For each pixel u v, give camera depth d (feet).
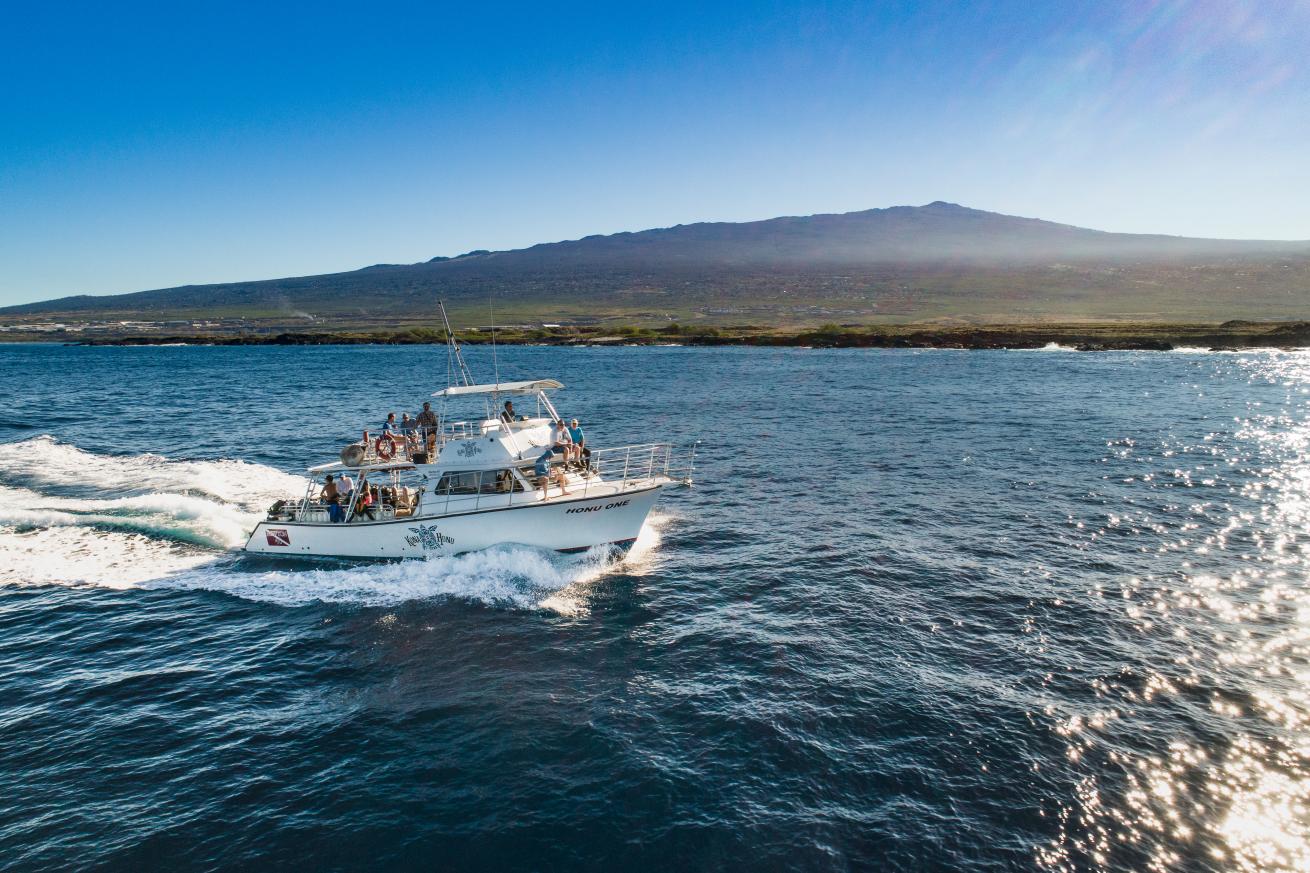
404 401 216.95
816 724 47.09
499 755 44.75
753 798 40.55
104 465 121.90
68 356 452.35
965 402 194.39
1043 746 44.27
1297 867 35.19
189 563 76.48
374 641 59.67
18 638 60.49
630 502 76.23
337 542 75.61
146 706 50.55
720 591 69.05
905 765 42.91
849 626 60.95
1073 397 201.57
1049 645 56.85
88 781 42.68
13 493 101.65
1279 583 68.03
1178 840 36.94
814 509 95.66
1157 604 63.93
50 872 35.88
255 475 115.65
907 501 98.53
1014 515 91.25
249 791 41.86
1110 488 103.71
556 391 234.99
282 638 60.34
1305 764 42.14
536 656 56.90
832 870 35.60
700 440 144.87
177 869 36.24
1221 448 130.21
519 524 73.82
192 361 396.16
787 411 182.50
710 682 52.60
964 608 64.03
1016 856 36.14
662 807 40.01
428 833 38.52
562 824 38.96
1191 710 47.62
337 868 36.32
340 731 47.47
